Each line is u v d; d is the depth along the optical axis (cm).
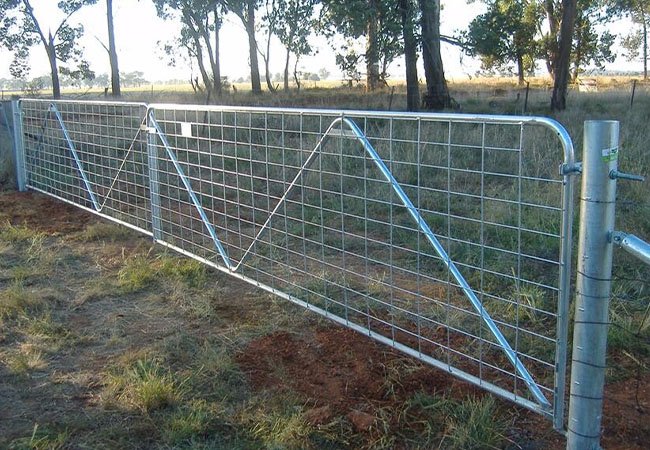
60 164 872
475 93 3481
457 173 877
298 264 595
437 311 468
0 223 765
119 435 329
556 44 4922
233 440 324
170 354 415
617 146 260
